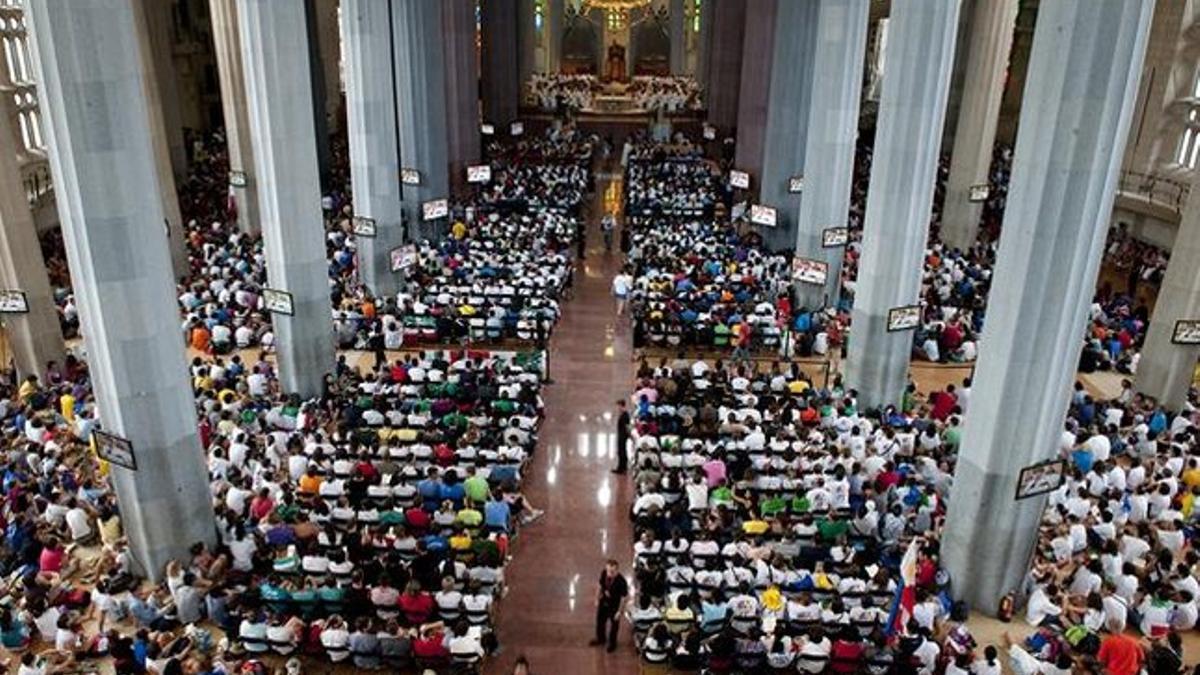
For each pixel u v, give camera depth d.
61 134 11.62
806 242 25.98
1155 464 16.81
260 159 18.66
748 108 35.94
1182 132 30.88
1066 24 11.24
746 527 13.70
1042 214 11.89
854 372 20.08
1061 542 14.10
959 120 32.62
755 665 11.63
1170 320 19.67
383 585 12.41
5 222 18.92
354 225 25.78
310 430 17.09
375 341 21.30
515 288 24.73
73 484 15.08
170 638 11.92
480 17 49.03
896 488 15.12
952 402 18.73
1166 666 11.73
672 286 25.02
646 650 12.07
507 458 15.73
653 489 15.09
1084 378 22.38
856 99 24.47
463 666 11.86
